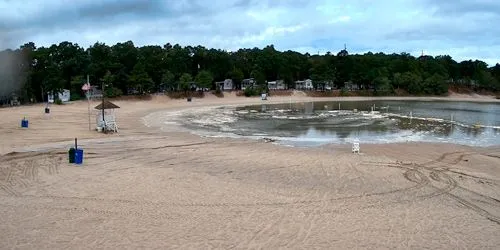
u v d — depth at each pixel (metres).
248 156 30.91
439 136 45.47
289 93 137.12
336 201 19.61
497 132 49.25
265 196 20.27
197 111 82.19
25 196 19.98
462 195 21.11
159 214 17.56
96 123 49.91
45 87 94.25
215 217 17.25
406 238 15.38
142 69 108.62
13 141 36.62
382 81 145.00
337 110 85.56
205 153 32.25
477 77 167.75
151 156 30.77
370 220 17.16
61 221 16.69
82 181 22.81
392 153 33.09
